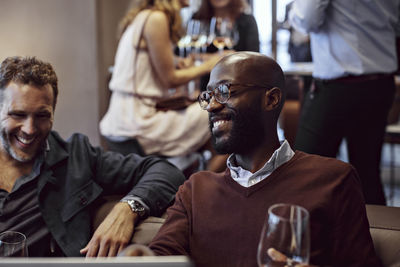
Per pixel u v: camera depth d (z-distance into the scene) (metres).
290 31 4.24
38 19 3.26
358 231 1.11
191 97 2.62
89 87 3.28
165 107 2.47
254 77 1.17
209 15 3.29
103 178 1.63
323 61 2.22
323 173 1.16
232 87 1.17
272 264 0.86
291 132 3.12
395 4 2.11
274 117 1.21
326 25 2.17
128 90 2.44
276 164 1.19
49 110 1.47
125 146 2.49
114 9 3.37
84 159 1.61
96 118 3.30
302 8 2.15
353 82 2.18
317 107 2.28
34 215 1.49
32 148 1.47
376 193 2.34
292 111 3.09
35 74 1.43
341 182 1.16
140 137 2.45
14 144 1.46
